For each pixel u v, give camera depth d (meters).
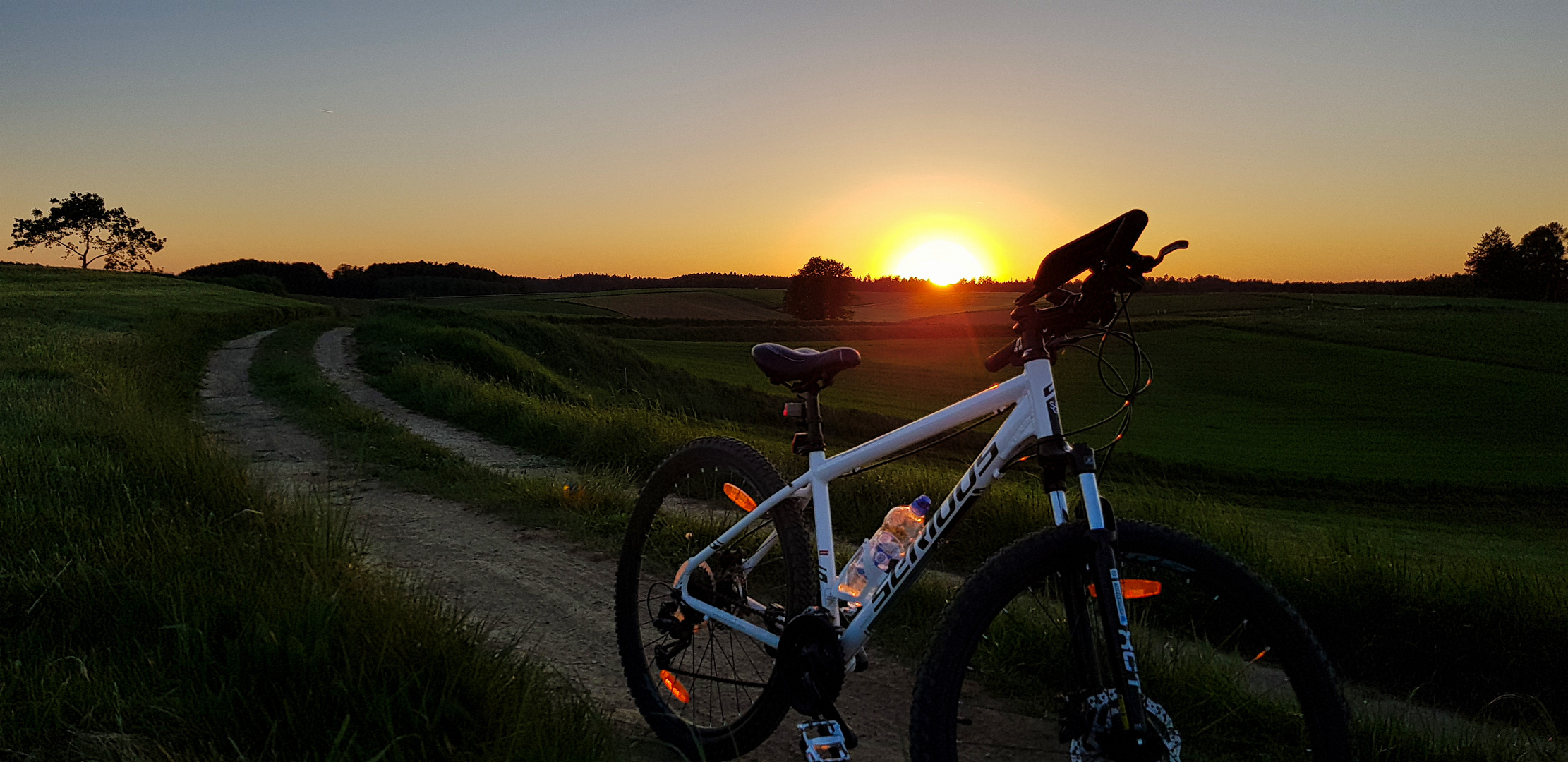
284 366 18.88
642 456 8.32
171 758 1.91
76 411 7.23
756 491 2.27
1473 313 86.44
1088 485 1.63
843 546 4.82
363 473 7.46
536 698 2.30
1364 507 26.83
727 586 2.33
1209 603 3.41
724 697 2.46
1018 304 1.78
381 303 45.38
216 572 3.18
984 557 5.61
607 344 41.59
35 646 2.59
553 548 5.12
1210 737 2.64
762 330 80.31
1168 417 41.94
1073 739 1.62
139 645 2.49
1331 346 66.62
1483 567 5.21
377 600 2.76
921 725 1.57
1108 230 1.57
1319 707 1.49
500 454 9.15
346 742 2.04
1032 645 2.98
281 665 2.28
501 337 35.81
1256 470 29.66
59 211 103.62
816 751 1.84
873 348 67.94
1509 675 4.35
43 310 26.88
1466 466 32.97
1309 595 4.84
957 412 1.89
